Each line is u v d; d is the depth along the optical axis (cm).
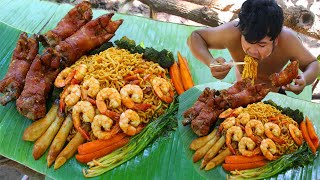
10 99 74
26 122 73
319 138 70
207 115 68
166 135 70
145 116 71
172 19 132
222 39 79
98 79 71
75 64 76
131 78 72
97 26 78
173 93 74
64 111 71
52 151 69
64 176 68
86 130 69
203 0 111
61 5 94
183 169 67
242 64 75
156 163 68
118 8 133
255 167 65
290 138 67
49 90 74
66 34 80
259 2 66
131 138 69
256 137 66
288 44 76
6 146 72
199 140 68
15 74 76
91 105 69
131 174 67
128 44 78
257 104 69
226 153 66
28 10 92
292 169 66
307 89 89
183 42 88
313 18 100
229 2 111
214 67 73
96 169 68
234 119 67
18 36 87
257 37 66
